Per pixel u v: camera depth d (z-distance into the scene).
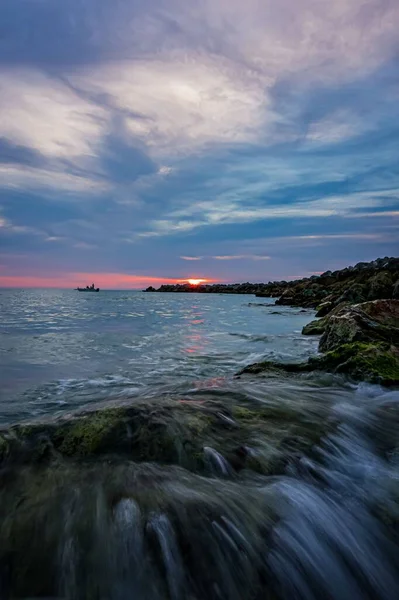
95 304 53.81
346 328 11.15
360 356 8.36
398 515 3.55
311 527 3.30
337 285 56.78
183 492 3.52
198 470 4.02
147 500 3.35
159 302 62.09
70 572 2.73
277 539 3.11
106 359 11.90
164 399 5.68
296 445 4.67
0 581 2.67
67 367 10.57
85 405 6.33
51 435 4.34
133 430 4.49
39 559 2.79
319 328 18.81
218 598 2.68
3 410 6.61
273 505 3.47
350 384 7.63
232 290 133.62
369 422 5.70
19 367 10.52
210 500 3.41
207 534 3.03
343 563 3.08
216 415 5.14
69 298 79.25
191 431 4.58
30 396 7.55
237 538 3.04
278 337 17.75
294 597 2.77
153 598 2.63
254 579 2.81
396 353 8.88
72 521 3.09
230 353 13.20
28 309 40.28
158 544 2.92
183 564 2.82
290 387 7.24
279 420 5.36
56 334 18.39
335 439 4.98
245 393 6.58
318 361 8.85
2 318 27.98
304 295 53.94
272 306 49.66
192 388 7.21
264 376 8.30
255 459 4.23
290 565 2.95
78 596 2.62
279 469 4.14
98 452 4.17
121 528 3.02
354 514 3.55
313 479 4.09
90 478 3.71
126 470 3.87
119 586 2.68
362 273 62.06
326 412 5.86
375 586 2.97
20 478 3.69
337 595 2.86
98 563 2.79
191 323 25.44
